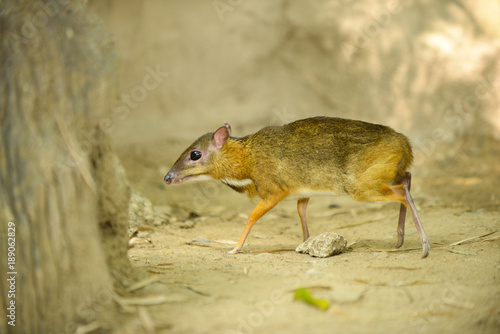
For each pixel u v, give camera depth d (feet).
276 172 34.12
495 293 25.89
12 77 22.27
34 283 22.26
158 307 24.27
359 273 28.48
